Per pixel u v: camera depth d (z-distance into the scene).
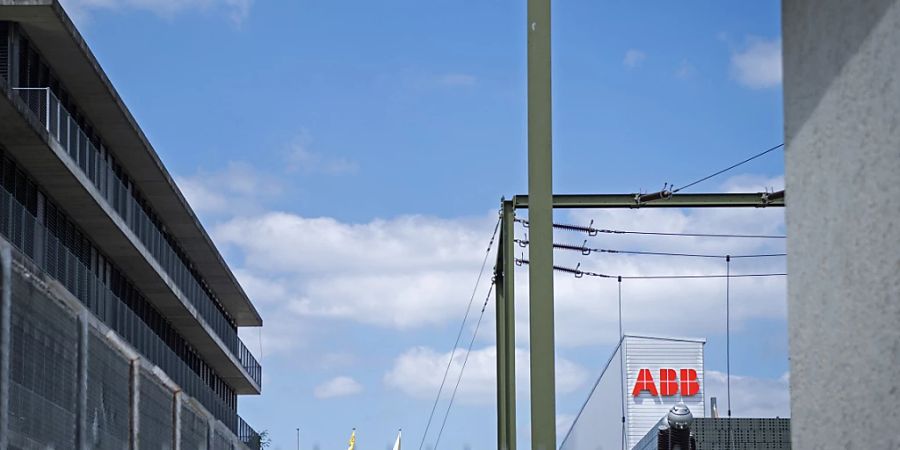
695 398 92.62
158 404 35.72
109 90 45.34
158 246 52.62
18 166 39.31
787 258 2.84
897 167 2.46
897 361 2.45
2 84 34.84
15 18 39.31
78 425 27.08
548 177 12.33
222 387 75.00
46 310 24.69
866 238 2.54
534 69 11.91
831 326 2.65
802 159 2.78
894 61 2.47
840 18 2.63
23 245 33.53
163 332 59.28
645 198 35.97
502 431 39.78
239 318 76.75
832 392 2.64
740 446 49.50
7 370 21.92
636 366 93.06
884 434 2.47
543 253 12.68
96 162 43.22
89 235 46.50
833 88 2.66
